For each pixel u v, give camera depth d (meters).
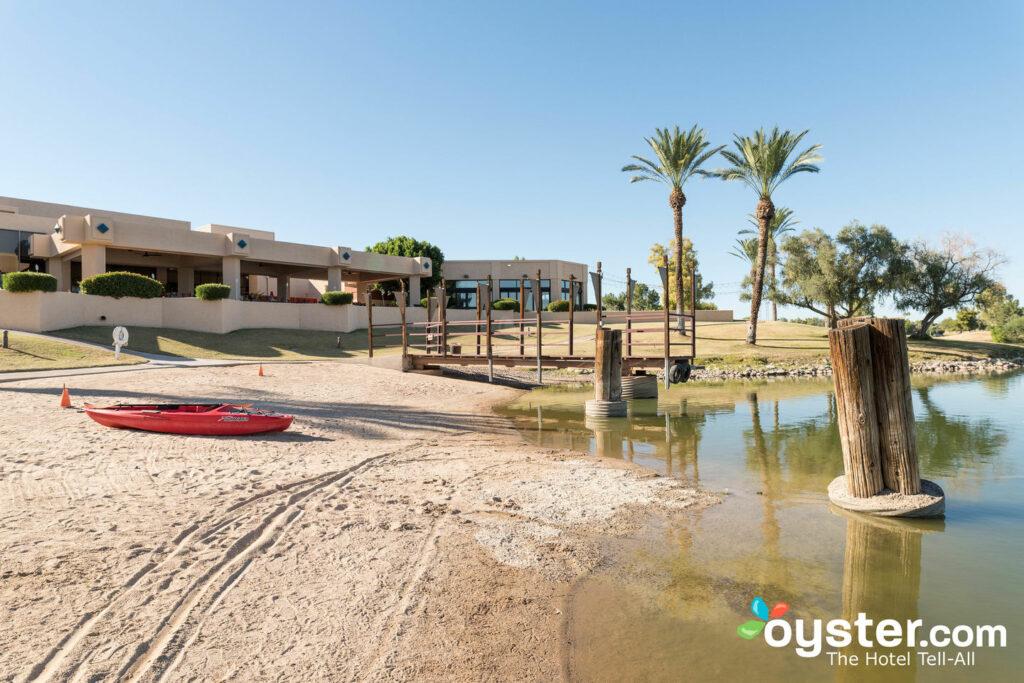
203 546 6.31
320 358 35.34
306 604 5.21
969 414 17.86
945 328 74.31
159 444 11.08
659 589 5.77
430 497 8.59
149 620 4.79
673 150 39.69
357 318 47.44
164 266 48.38
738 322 55.44
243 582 5.56
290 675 4.16
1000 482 9.94
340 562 6.13
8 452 9.81
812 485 9.70
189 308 38.88
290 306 43.91
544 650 4.64
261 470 9.62
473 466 10.82
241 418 12.58
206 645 4.48
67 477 8.52
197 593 5.29
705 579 6.01
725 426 16.27
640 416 18.38
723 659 4.58
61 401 14.94
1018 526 7.65
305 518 7.36
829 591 5.78
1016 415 17.61
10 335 28.53
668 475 10.38
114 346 31.16
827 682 4.30
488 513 7.96
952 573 6.21
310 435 13.41
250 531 6.80
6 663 4.12
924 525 7.69
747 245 62.62
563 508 8.28
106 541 6.26
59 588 5.22
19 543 6.09
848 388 8.27
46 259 42.47
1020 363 40.00
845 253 43.84
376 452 11.86
